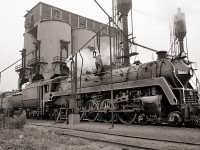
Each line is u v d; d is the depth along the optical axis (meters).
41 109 18.98
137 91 12.16
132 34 19.73
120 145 6.30
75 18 43.47
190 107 10.16
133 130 9.32
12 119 11.20
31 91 20.97
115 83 13.47
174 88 10.86
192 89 11.52
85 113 15.23
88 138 7.51
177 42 24.78
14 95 25.02
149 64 12.45
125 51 19.31
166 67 11.43
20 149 6.05
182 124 10.76
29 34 40.44
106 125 11.89
